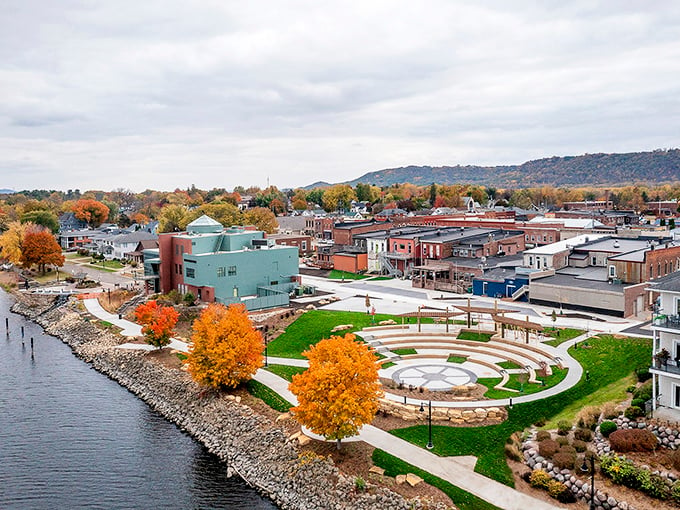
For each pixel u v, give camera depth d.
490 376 52.66
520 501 32.78
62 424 52.22
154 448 47.16
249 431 46.69
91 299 100.19
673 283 40.09
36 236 126.81
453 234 110.38
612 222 148.38
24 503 38.88
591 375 48.97
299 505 37.09
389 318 71.69
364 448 39.78
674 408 37.72
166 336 68.12
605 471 33.06
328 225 164.38
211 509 37.84
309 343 65.19
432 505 33.03
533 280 76.38
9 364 71.38
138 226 191.12
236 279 87.88
